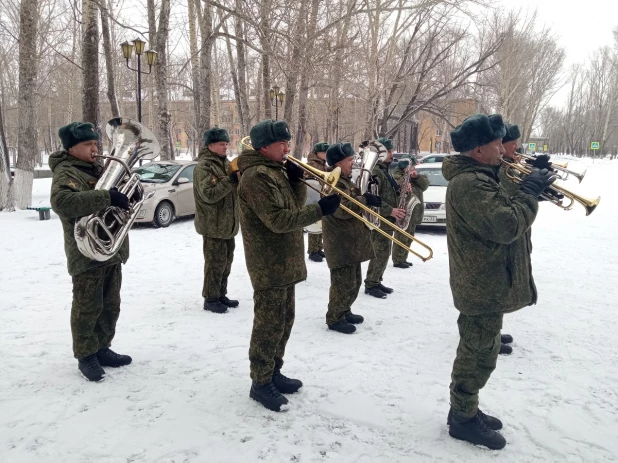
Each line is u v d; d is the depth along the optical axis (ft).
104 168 10.08
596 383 10.87
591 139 200.54
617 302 16.87
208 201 14.21
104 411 9.32
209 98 41.98
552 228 33.01
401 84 56.80
